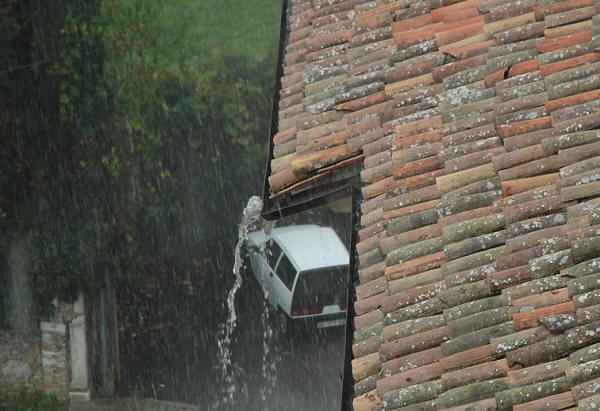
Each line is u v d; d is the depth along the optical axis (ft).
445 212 44.29
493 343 36.65
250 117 111.24
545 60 48.93
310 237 113.09
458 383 36.45
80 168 104.32
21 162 102.32
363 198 49.57
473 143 47.01
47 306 100.01
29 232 101.04
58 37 103.35
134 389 104.83
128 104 106.32
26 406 99.76
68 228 102.27
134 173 107.55
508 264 39.58
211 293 116.06
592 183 40.63
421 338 39.09
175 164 109.81
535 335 36.09
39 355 100.07
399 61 55.31
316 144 53.36
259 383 104.63
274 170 54.24
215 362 108.47
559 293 36.96
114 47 105.50
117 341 104.83
